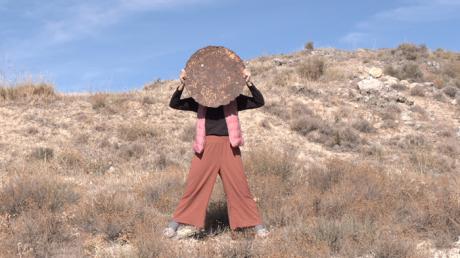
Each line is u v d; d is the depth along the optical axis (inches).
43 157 511.8
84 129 607.2
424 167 615.8
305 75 959.0
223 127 273.0
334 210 304.3
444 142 749.3
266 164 411.5
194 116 695.1
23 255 243.1
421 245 256.1
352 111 812.0
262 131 679.7
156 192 365.7
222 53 273.7
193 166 273.9
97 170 500.1
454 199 297.3
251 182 360.8
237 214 273.7
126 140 596.4
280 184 367.6
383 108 844.0
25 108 644.1
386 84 973.8
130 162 535.8
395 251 235.1
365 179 360.8
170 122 662.5
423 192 341.7
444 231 273.1
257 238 266.4
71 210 317.7
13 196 332.2
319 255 235.5
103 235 281.0
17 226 281.0
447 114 884.6
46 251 253.3
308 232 260.2
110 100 708.7
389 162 636.7
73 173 479.8
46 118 622.8
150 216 303.9
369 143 711.1
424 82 1029.8
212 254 236.7
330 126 729.0
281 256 228.4
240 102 281.4
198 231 293.7
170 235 271.0
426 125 805.2
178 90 275.1
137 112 677.3
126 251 246.7
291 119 736.3
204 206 273.7
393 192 338.3
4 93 676.1
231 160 273.0
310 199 322.0
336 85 922.7
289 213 301.6
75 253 253.3
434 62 1167.0
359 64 1090.7
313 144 679.1
